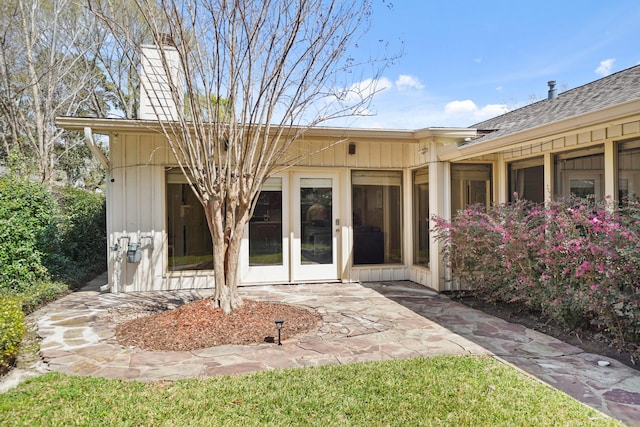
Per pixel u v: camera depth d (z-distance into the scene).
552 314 4.41
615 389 2.97
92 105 16.50
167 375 3.21
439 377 3.13
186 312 4.68
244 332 4.25
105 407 2.67
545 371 3.30
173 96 4.48
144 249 6.82
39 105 13.92
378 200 7.79
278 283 7.33
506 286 5.20
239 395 2.83
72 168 16.95
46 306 5.69
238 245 4.86
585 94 6.05
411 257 7.72
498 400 2.76
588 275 3.95
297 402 2.73
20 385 3.02
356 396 2.82
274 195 7.33
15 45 13.76
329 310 5.38
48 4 13.63
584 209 4.31
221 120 4.71
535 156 6.01
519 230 4.92
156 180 6.83
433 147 6.72
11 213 6.46
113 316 5.11
